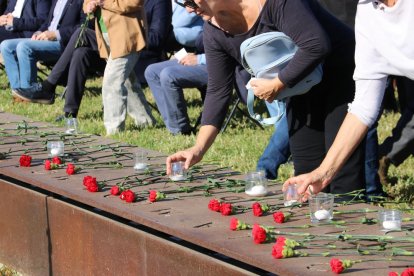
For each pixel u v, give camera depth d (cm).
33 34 1019
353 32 419
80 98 846
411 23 325
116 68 789
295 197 373
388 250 308
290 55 405
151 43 843
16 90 895
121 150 522
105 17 783
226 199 396
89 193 414
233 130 805
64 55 880
